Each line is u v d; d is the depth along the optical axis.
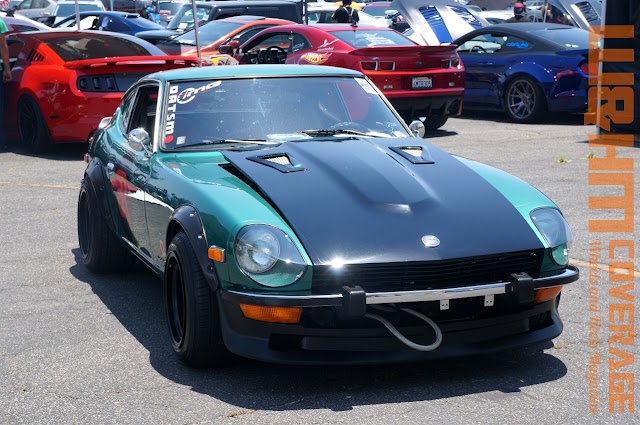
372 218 4.23
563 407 3.97
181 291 4.57
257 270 4.02
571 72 13.36
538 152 11.10
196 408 4.01
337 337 4.07
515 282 4.17
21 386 4.33
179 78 5.52
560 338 4.89
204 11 19.17
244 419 3.88
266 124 5.28
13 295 5.90
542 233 4.38
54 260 6.77
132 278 6.32
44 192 9.21
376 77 11.97
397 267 4.04
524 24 14.45
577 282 5.92
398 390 4.19
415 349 4.09
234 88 5.46
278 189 4.38
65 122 10.86
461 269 4.14
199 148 5.13
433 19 17.30
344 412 3.94
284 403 4.05
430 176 4.65
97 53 11.38
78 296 5.87
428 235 4.16
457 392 4.16
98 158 6.33
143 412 3.98
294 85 5.56
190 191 4.54
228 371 4.47
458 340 4.19
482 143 11.92
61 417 3.96
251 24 16.06
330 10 26.53
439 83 12.37
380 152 4.87
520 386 4.22
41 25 15.16
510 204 4.52
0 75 11.66
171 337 4.64
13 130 11.84
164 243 4.87
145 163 5.25
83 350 4.83
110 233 6.22
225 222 4.17
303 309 4.03
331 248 4.04
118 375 4.45
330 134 5.29
